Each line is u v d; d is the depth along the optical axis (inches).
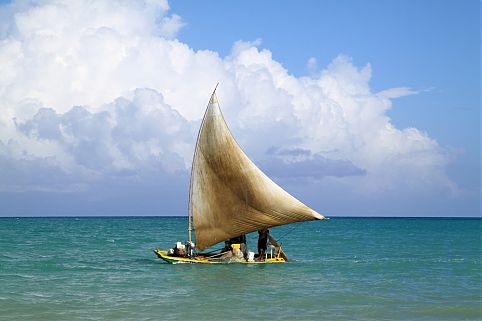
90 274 1168.8
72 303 843.4
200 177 1359.5
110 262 1418.6
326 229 4955.7
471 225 6451.8
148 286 1008.9
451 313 796.6
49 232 3516.2
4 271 1216.8
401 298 904.9
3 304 834.2
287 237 3166.8
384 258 1649.9
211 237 1376.7
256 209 1328.7
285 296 914.7
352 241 2672.2
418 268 1327.5
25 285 1015.6
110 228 4653.1
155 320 734.5
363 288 1002.1
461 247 2186.3
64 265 1334.9
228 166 1317.7
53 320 731.4
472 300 891.4
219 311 792.9
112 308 807.7
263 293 941.2
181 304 839.7
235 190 1330.0
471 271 1268.5
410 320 752.3
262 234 1368.1
